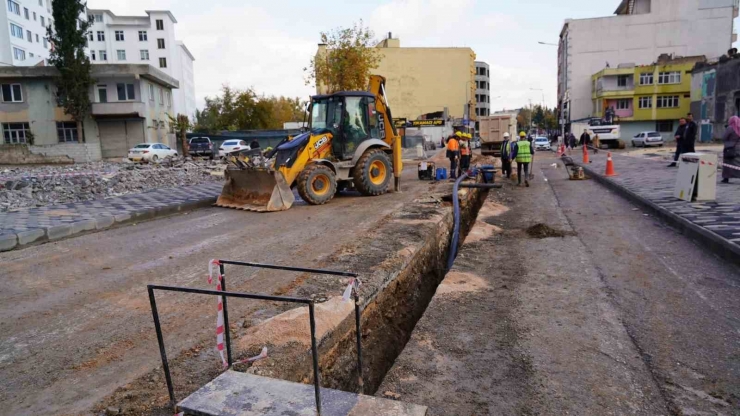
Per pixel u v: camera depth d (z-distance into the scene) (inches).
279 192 460.1
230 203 499.8
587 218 383.2
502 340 170.4
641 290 214.8
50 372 155.6
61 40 1413.6
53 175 706.2
